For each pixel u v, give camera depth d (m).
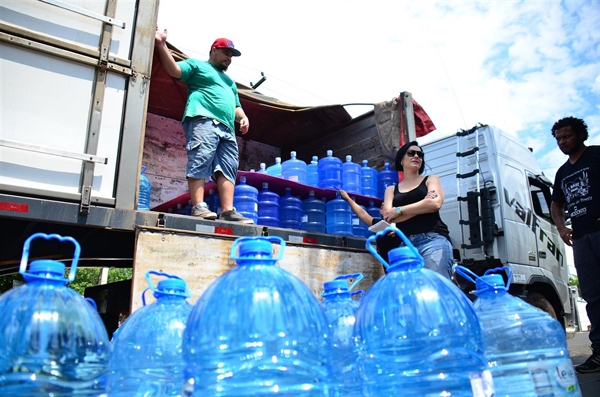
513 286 4.80
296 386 1.22
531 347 1.64
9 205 2.22
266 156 6.00
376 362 1.37
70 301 1.27
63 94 2.46
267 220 4.01
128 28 2.72
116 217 2.49
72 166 2.44
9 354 1.15
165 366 1.52
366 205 4.59
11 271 3.72
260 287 1.27
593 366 3.30
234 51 3.71
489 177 5.10
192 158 3.27
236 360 1.22
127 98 2.63
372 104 4.80
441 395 1.32
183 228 2.71
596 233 3.39
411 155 3.24
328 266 3.35
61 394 1.19
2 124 2.28
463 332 1.36
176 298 1.62
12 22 2.35
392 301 1.41
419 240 2.89
